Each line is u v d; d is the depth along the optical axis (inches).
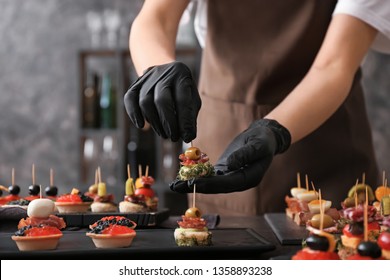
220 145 93.9
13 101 197.6
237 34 92.0
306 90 74.3
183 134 60.9
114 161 188.1
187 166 62.4
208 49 95.1
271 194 91.4
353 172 93.5
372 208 59.8
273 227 71.0
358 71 95.3
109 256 53.5
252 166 62.9
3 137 198.1
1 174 197.5
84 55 189.3
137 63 76.2
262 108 91.0
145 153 180.2
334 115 92.4
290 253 56.5
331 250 45.0
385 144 179.3
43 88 196.7
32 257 53.0
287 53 89.9
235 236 64.2
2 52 197.8
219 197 94.2
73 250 53.4
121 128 181.3
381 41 85.4
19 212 74.9
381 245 44.8
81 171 187.0
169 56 76.5
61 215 72.3
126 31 189.0
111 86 187.0
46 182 196.7
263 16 90.7
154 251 53.9
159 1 83.9
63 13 195.5
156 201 83.0
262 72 90.7
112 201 83.0
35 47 196.9
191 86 62.1
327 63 76.8
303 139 91.4
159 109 60.6
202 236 59.2
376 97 179.5
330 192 92.0
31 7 196.7
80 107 185.6
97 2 193.6
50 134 196.5
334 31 78.5
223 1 92.3
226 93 93.1
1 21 197.6
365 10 77.7
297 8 89.8
